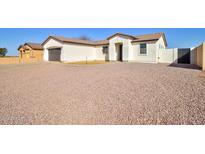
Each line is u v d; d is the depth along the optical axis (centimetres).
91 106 444
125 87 627
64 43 2422
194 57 1772
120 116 375
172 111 381
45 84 786
